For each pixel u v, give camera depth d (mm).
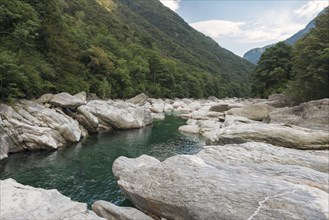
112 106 40281
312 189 8570
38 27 42250
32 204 9117
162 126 42000
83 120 33062
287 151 14641
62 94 34312
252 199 8172
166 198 9750
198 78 133125
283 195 8109
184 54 193875
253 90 87938
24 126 24281
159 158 23828
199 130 36719
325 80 37812
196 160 11266
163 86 100188
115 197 15219
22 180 17562
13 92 27719
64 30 50094
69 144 27812
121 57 85562
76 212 8883
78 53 59594
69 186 16812
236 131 20547
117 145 28562
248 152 14648
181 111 63594
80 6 122250
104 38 86750
